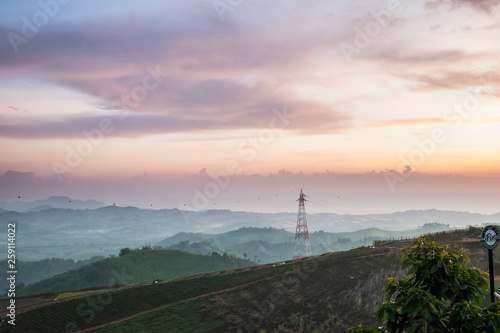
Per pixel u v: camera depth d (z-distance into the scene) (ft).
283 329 219.82
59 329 306.14
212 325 254.68
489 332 23.17
